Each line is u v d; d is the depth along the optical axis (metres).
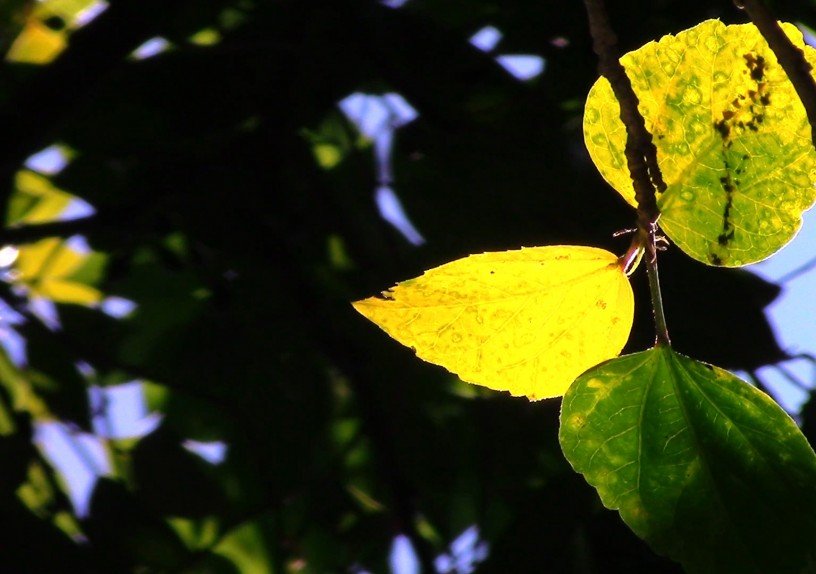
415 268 3.93
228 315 4.18
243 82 4.04
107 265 4.24
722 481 1.91
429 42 3.92
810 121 1.89
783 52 1.89
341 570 4.41
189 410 4.24
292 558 4.38
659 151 1.93
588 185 3.77
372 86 4.19
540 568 3.34
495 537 3.86
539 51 3.92
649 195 1.93
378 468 4.30
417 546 4.09
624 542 3.32
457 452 4.18
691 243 1.93
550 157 3.80
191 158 4.09
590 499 3.45
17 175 4.23
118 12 3.63
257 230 4.15
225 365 4.18
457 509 4.26
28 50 4.15
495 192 3.81
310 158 4.18
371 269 4.07
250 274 4.17
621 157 1.94
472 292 1.93
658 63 1.94
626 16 3.58
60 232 3.93
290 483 4.25
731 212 1.93
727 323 3.53
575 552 3.35
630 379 1.92
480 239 3.79
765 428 1.91
